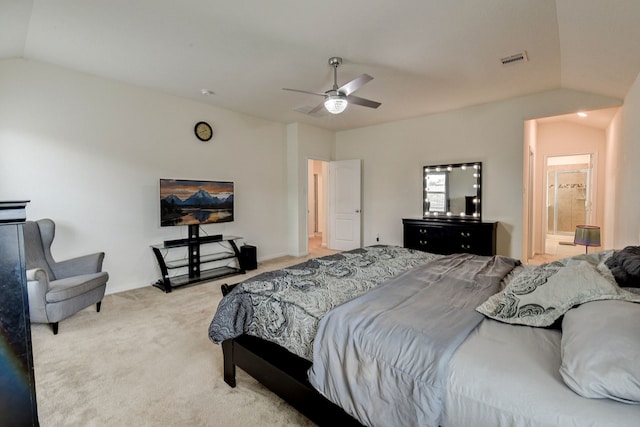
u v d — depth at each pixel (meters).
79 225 3.52
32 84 3.19
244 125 5.20
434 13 2.35
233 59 3.17
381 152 5.95
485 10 2.30
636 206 2.90
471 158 4.87
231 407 1.77
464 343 1.19
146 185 4.05
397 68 3.36
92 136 3.59
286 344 1.65
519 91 4.12
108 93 3.70
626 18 2.00
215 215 4.53
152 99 4.07
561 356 1.06
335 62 3.18
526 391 0.94
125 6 2.29
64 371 2.11
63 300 2.65
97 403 1.79
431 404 1.06
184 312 3.14
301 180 5.93
